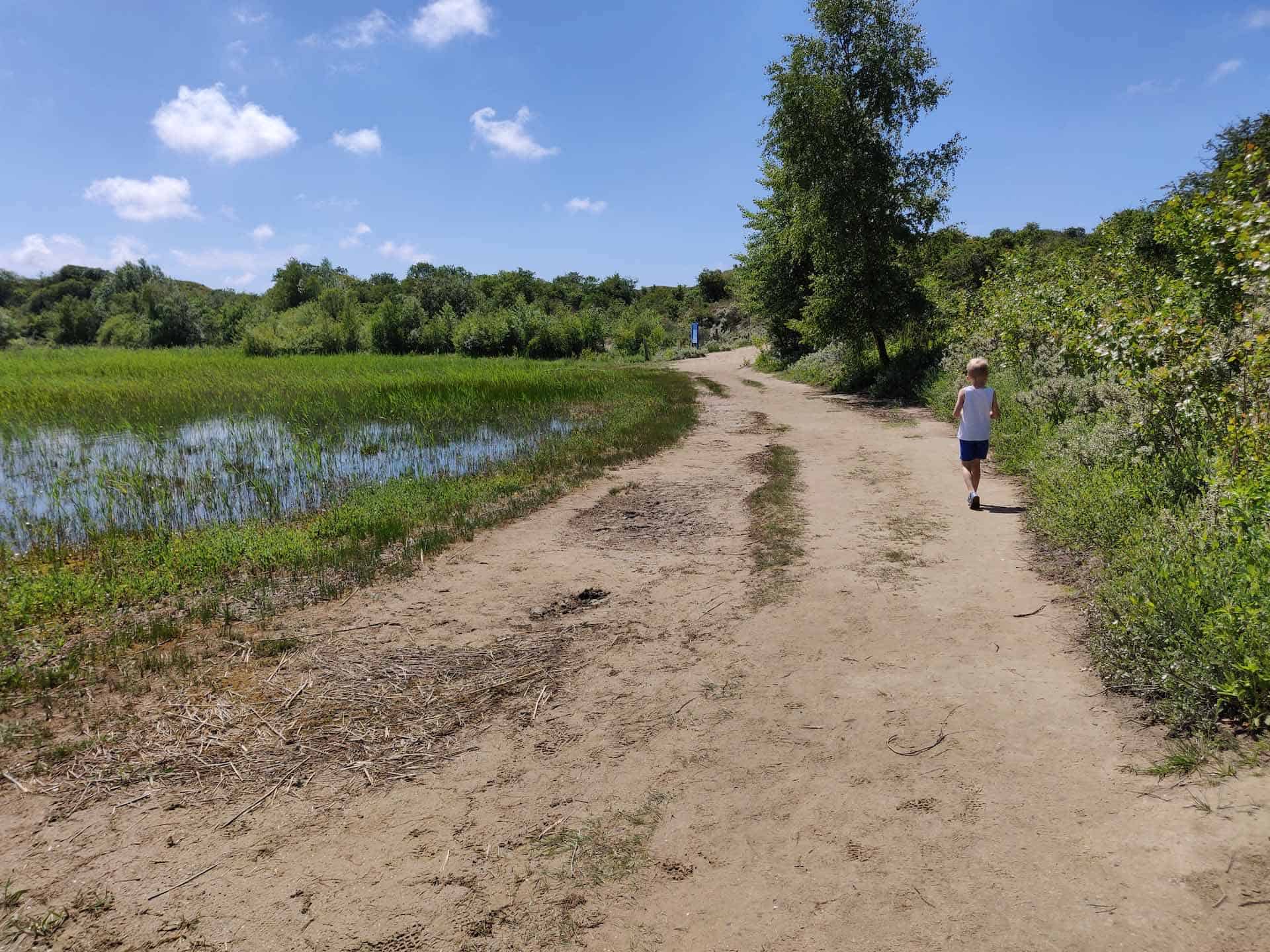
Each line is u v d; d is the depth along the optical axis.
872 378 21.88
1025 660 4.74
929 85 19.36
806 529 7.89
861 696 4.46
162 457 12.17
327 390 21.55
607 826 3.44
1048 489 7.86
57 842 3.38
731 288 35.56
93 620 5.88
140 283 80.12
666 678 4.83
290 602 6.25
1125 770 3.56
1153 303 8.72
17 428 15.21
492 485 10.32
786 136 19.73
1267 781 3.26
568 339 50.47
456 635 5.57
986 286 18.50
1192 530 5.13
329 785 3.79
